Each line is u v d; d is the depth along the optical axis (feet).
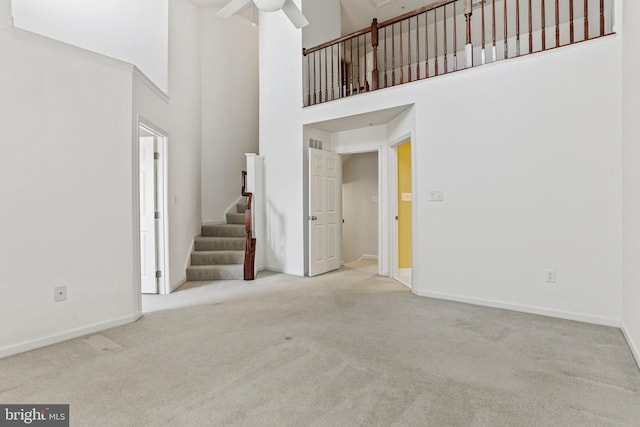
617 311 9.10
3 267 7.60
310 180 16.11
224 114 19.95
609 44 9.07
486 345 8.02
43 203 8.23
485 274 11.18
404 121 13.62
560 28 17.87
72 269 8.75
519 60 10.36
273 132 17.54
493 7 10.83
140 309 10.48
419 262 12.62
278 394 5.97
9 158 7.68
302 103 16.25
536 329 9.00
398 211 17.25
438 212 12.09
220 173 19.71
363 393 5.98
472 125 11.27
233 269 15.66
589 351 7.63
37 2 13.41
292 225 16.93
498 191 10.84
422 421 5.18
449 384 6.26
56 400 5.83
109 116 9.56
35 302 8.09
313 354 7.61
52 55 8.36
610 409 5.45
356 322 9.73
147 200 13.41
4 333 7.61
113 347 8.11
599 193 9.29
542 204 10.11
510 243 10.68
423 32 21.45
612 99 9.06
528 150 10.29
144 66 14.05
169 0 14.32
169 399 5.83
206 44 18.76
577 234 9.61
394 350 7.79
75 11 13.74
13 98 7.74
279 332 8.99
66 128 8.64
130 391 6.10
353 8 19.52
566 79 9.66
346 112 14.56
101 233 9.36
